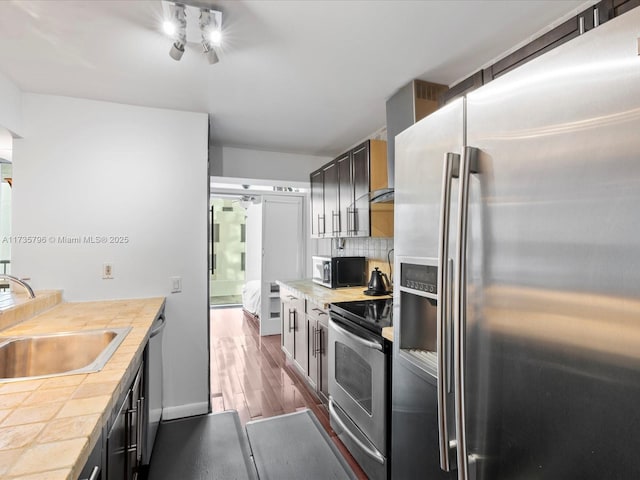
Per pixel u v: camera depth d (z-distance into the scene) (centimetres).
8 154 257
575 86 71
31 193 223
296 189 475
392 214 268
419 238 127
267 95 232
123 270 240
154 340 212
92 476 82
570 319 71
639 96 60
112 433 106
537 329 79
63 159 229
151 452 202
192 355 254
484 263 93
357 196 277
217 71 198
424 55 183
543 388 77
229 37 164
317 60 187
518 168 84
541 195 78
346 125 294
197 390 255
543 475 78
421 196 125
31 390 98
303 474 189
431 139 120
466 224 94
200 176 259
